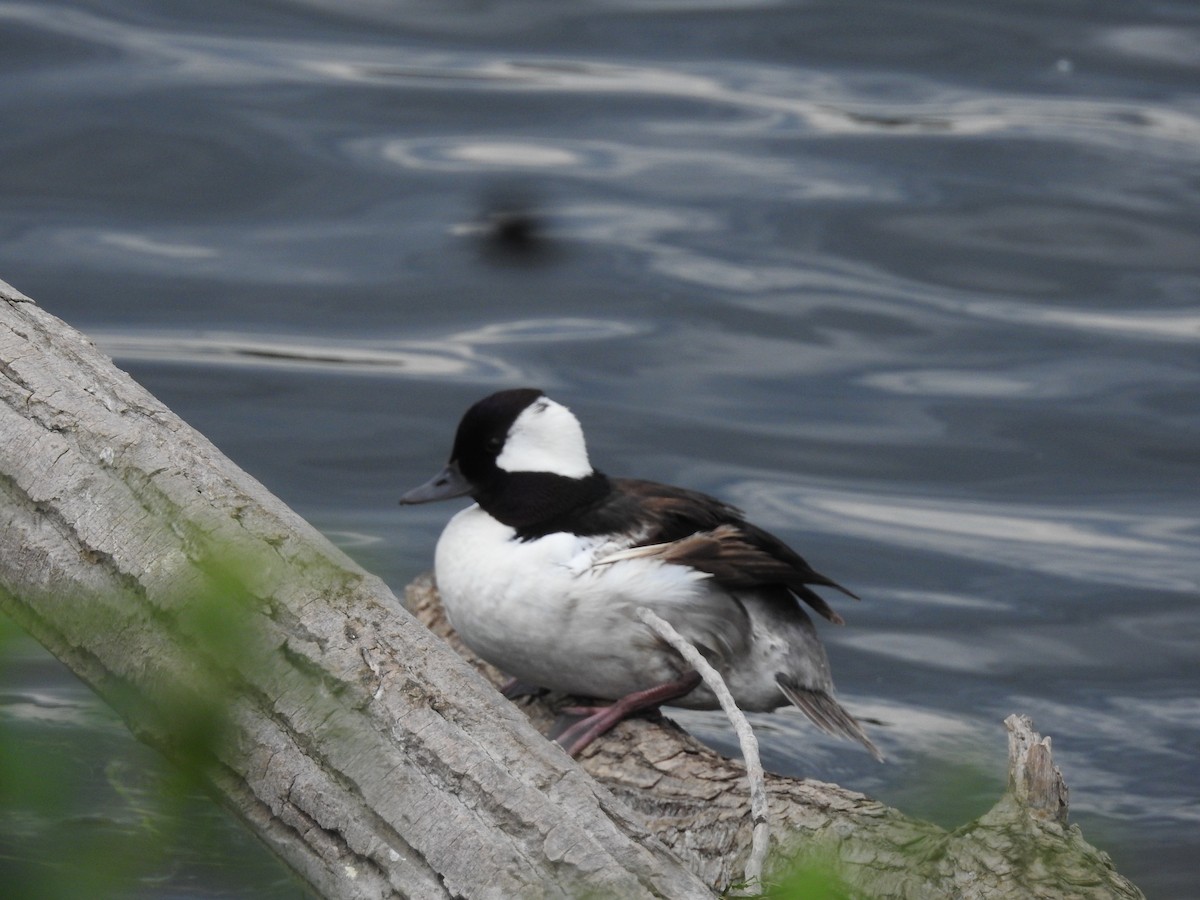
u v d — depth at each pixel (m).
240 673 2.84
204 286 14.73
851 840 5.59
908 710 9.19
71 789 2.79
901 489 12.02
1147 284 15.52
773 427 12.86
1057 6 22.38
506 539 7.39
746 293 15.16
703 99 19.53
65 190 16.42
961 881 5.09
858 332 14.53
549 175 17.52
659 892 4.19
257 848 5.77
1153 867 7.50
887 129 18.75
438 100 19.06
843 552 11.09
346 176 17.12
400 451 12.09
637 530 7.40
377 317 14.43
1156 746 8.81
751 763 5.00
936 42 21.25
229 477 5.49
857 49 21.06
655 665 7.24
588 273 15.41
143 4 21.05
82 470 5.59
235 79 19.03
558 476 7.52
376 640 4.86
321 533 5.40
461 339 14.12
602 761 6.68
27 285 14.41
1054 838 5.09
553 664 7.34
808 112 19.20
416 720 4.66
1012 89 19.86
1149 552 11.18
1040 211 16.89
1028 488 12.09
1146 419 13.08
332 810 4.62
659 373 13.69
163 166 17.00
